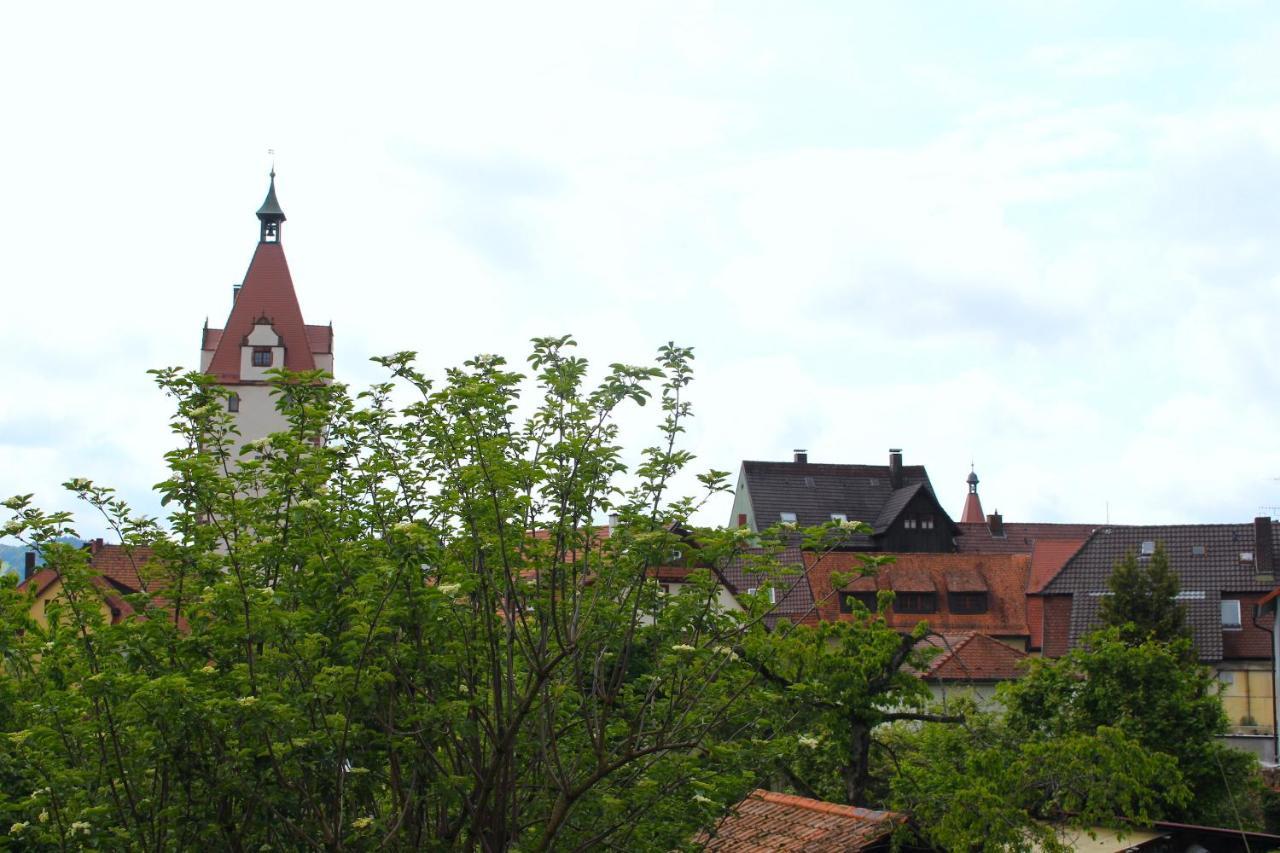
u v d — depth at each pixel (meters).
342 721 11.70
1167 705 30.39
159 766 12.12
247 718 11.07
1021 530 97.38
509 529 12.91
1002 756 23.31
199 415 12.66
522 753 13.39
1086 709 30.59
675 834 14.08
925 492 80.75
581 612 13.20
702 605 13.60
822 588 58.94
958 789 21.20
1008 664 46.69
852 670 22.91
